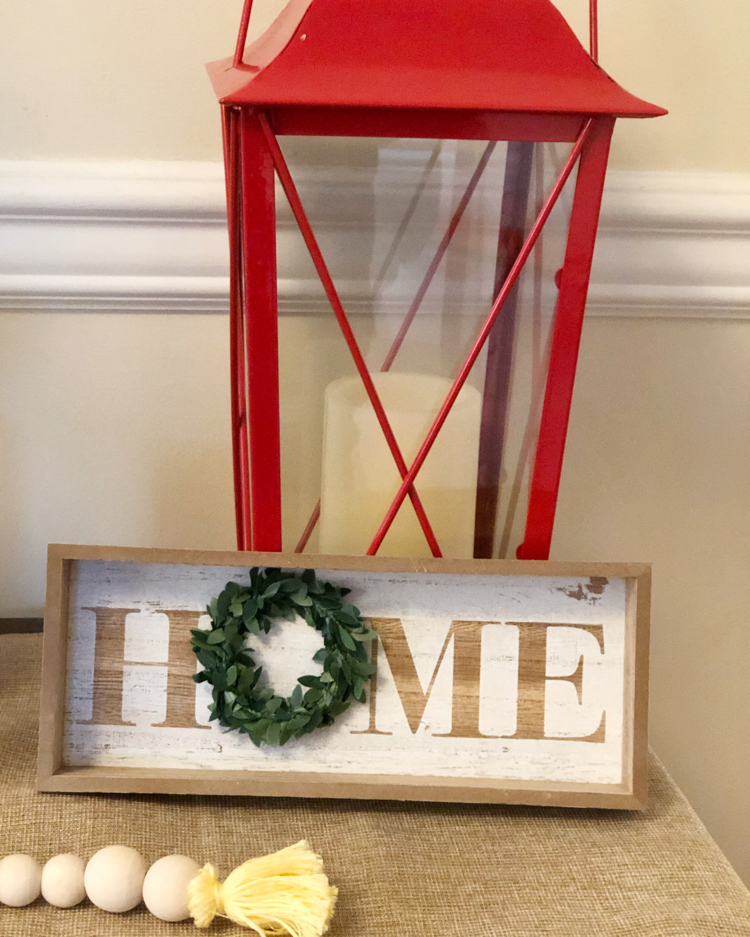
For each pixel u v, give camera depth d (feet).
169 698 1.97
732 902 1.66
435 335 1.88
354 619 1.94
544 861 1.78
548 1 1.73
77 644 1.95
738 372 2.73
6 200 2.38
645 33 2.47
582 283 1.85
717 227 2.55
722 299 2.62
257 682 1.97
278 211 1.77
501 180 1.77
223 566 1.97
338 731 1.98
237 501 2.11
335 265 1.81
